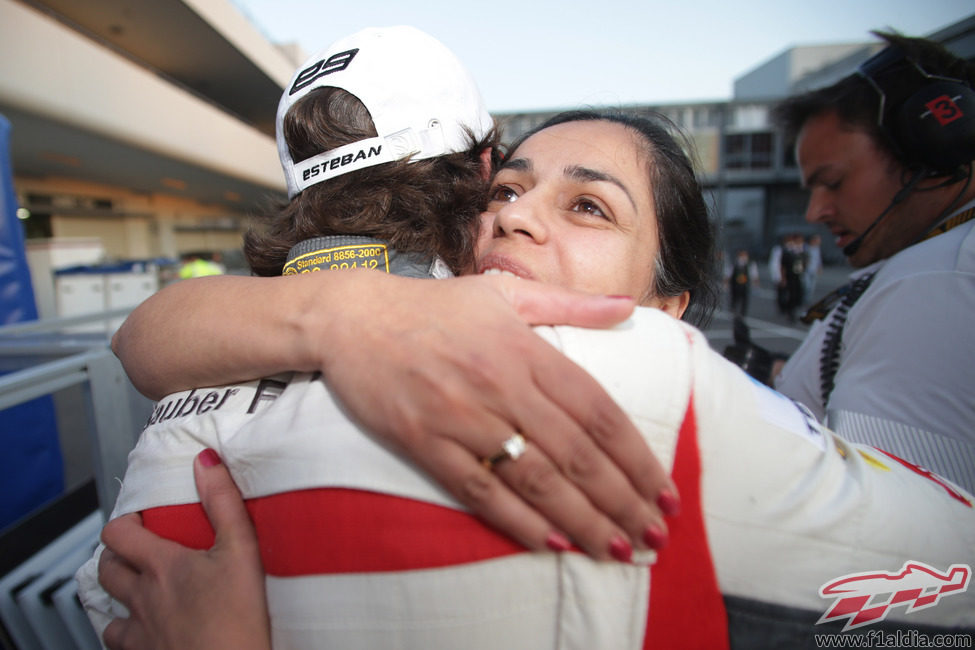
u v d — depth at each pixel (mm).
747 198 24500
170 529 603
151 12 12734
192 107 13336
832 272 17656
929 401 921
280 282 614
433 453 437
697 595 499
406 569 463
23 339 2039
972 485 870
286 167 816
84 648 1203
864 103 1247
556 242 797
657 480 439
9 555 1497
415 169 740
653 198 880
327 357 505
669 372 498
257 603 523
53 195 14484
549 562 468
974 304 901
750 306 12453
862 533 525
